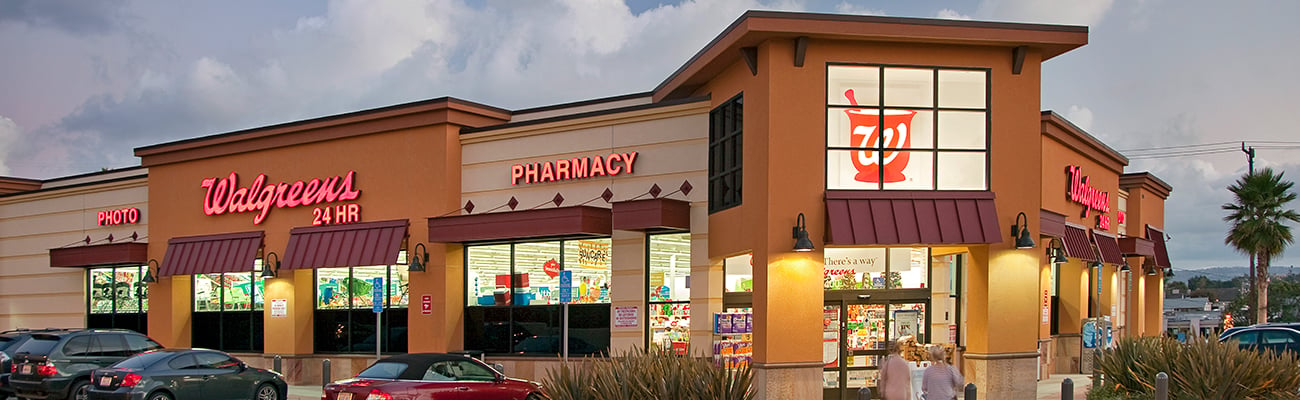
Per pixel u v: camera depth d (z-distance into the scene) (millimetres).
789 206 19609
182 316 31094
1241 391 16828
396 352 27078
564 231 23219
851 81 20156
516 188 25328
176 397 20641
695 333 22359
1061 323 31484
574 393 14445
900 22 19734
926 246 21094
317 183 28125
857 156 20047
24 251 36125
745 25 19328
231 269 29250
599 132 24219
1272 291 78250
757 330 19812
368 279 27750
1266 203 52625
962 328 23312
